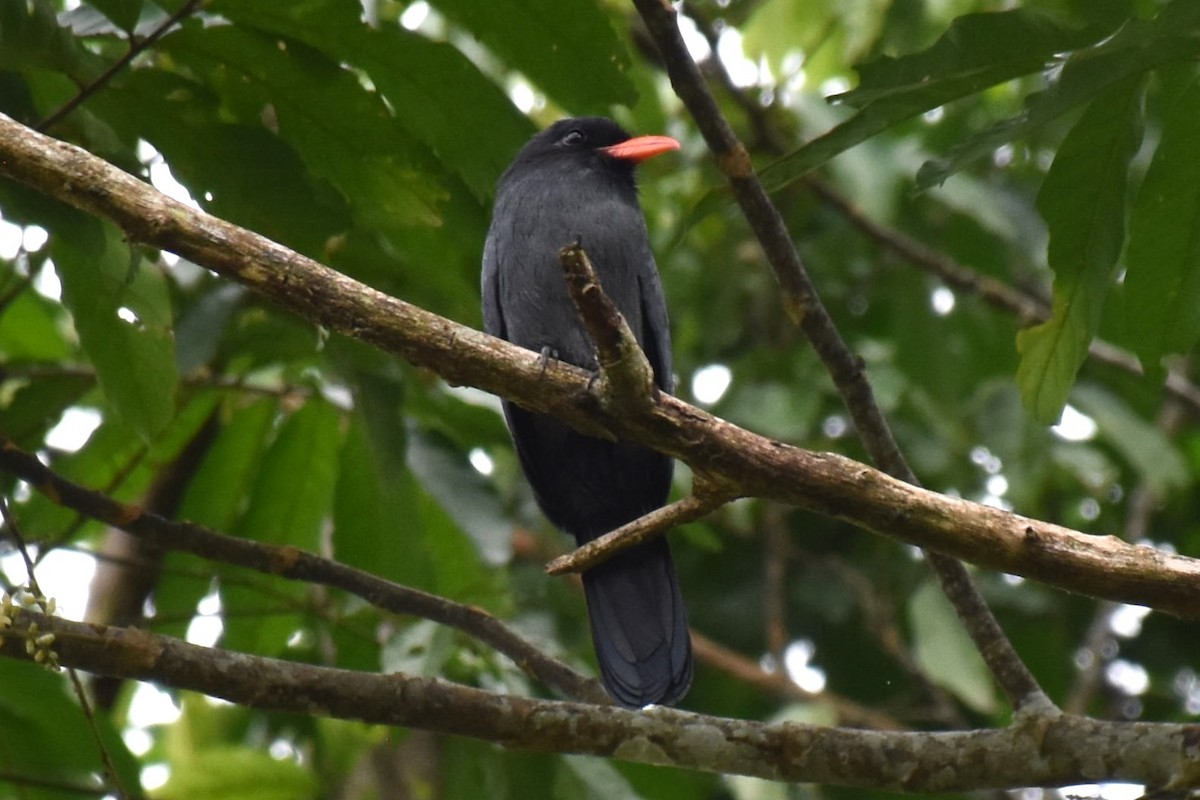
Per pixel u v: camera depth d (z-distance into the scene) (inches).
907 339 506.9
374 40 295.7
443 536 398.9
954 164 269.3
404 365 354.3
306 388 396.8
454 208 338.0
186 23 289.3
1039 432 474.3
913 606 446.6
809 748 277.6
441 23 488.4
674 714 282.7
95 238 274.4
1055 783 268.5
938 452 485.7
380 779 475.2
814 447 494.3
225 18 289.9
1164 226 281.4
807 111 482.3
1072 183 276.4
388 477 335.0
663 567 333.7
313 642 436.8
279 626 400.5
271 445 398.3
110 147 295.6
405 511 381.7
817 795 429.1
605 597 332.5
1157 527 553.0
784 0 527.2
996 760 271.3
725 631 518.9
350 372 334.0
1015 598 502.6
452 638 336.5
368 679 277.4
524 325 381.7
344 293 241.8
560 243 380.5
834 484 235.1
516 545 490.3
